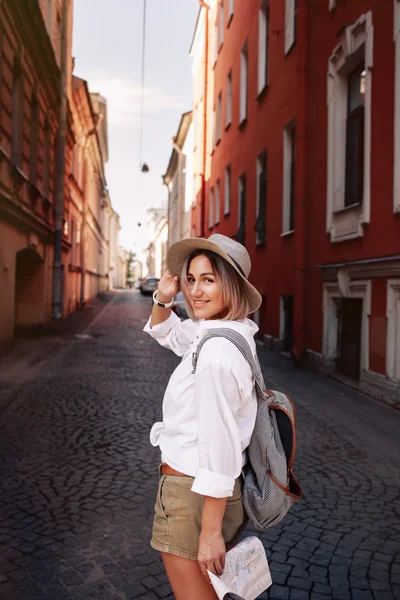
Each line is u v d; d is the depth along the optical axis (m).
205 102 23.67
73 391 7.56
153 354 11.67
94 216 34.47
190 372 1.62
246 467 1.64
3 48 9.34
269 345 12.74
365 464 4.77
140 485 4.16
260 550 1.62
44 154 14.88
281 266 12.03
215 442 1.45
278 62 12.31
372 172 7.48
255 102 14.63
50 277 16.06
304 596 2.70
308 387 8.16
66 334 15.12
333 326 9.18
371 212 7.49
